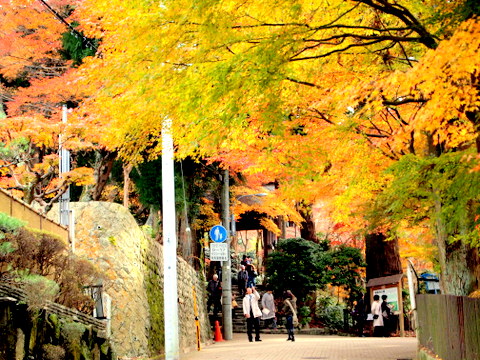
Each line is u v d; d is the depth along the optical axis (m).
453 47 5.58
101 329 11.66
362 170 11.08
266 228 38.78
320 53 8.05
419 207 10.80
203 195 28.17
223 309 26.42
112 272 14.89
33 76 21.00
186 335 20.36
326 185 13.52
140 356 14.75
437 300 10.09
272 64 6.77
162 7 6.91
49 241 9.64
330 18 7.30
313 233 35.03
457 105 6.41
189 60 7.17
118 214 16.11
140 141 8.83
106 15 8.19
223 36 6.81
